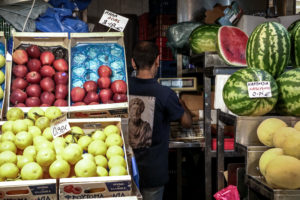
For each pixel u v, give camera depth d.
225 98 2.10
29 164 1.55
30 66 2.15
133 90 2.53
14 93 2.06
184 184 3.90
